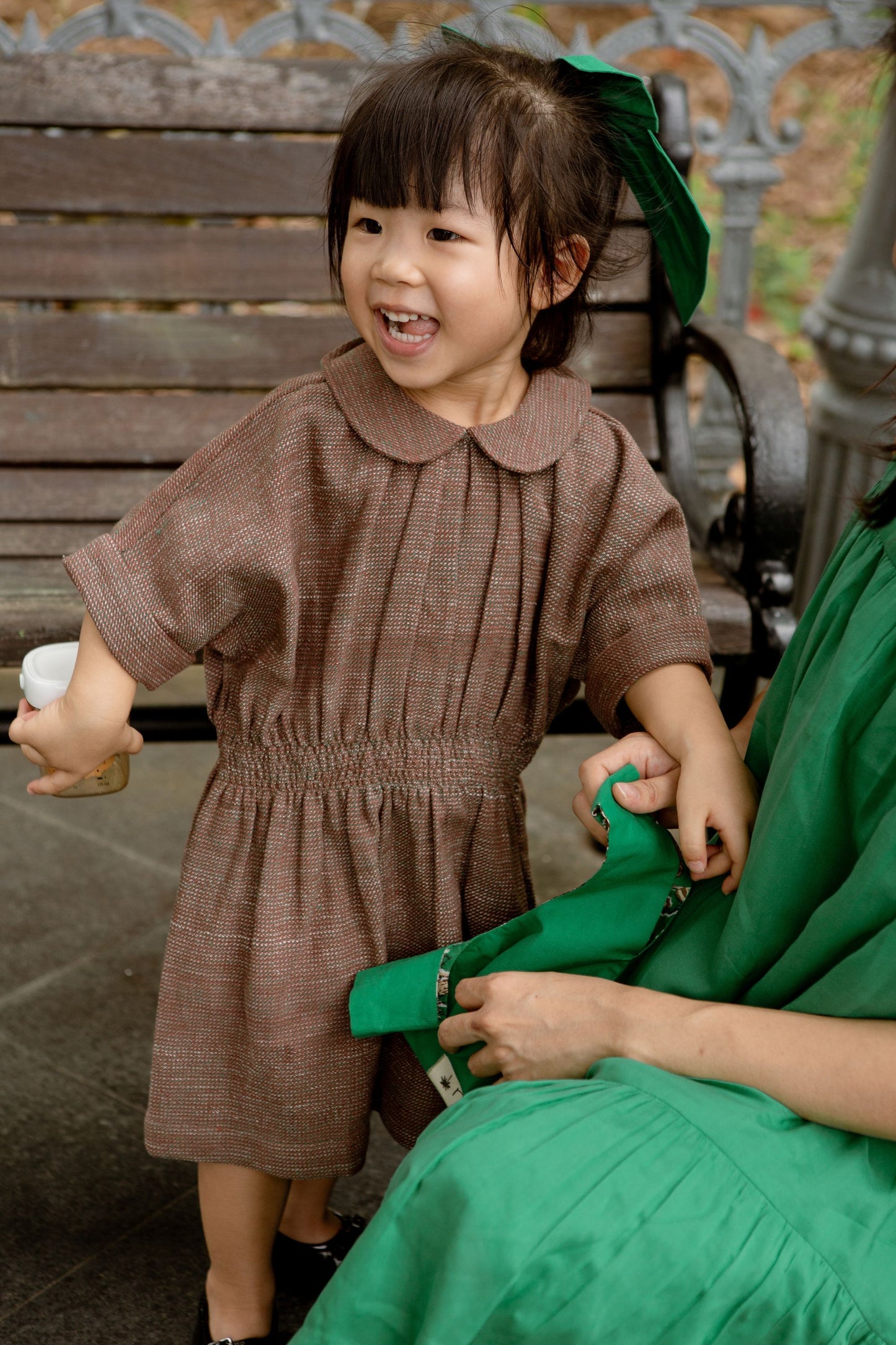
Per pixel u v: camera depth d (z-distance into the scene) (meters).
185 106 1.99
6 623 1.60
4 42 2.35
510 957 1.17
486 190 1.07
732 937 1.07
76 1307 1.49
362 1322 0.93
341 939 1.24
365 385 1.17
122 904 2.22
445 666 1.21
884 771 0.97
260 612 1.19
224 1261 1.36
